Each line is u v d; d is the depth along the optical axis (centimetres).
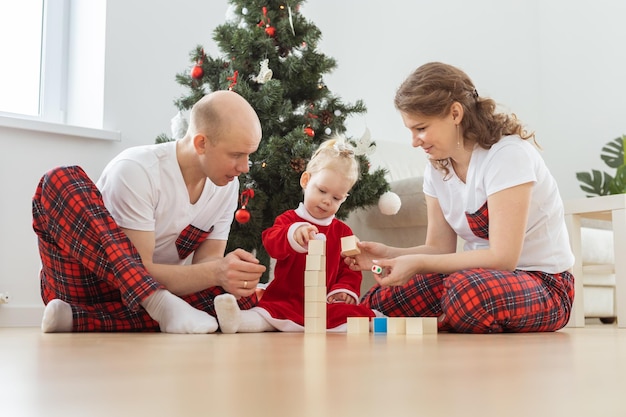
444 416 29
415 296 181
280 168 241
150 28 314
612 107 484
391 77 425
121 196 156
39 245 161
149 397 37
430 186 188
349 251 157
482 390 40
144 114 310
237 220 229
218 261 152
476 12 482
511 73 501
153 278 148
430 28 451
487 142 165
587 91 497
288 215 184
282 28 255
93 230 146
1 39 298
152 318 151
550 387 42
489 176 162
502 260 158
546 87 517
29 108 303
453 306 155
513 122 171
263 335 137
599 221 356
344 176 181
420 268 158
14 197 267
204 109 158
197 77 259
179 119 262
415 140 167
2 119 262
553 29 516
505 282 155
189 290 156
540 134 516
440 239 188
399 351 84
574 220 266
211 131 157
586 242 334
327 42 396
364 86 411
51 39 306
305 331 149
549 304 163
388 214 262
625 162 396
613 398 36
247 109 161
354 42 408
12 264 265
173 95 320
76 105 306
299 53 271
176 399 36
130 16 308
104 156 294
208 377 49
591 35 497
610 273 353
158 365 61
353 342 107
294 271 177
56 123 277
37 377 50
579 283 264
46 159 276
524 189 159
